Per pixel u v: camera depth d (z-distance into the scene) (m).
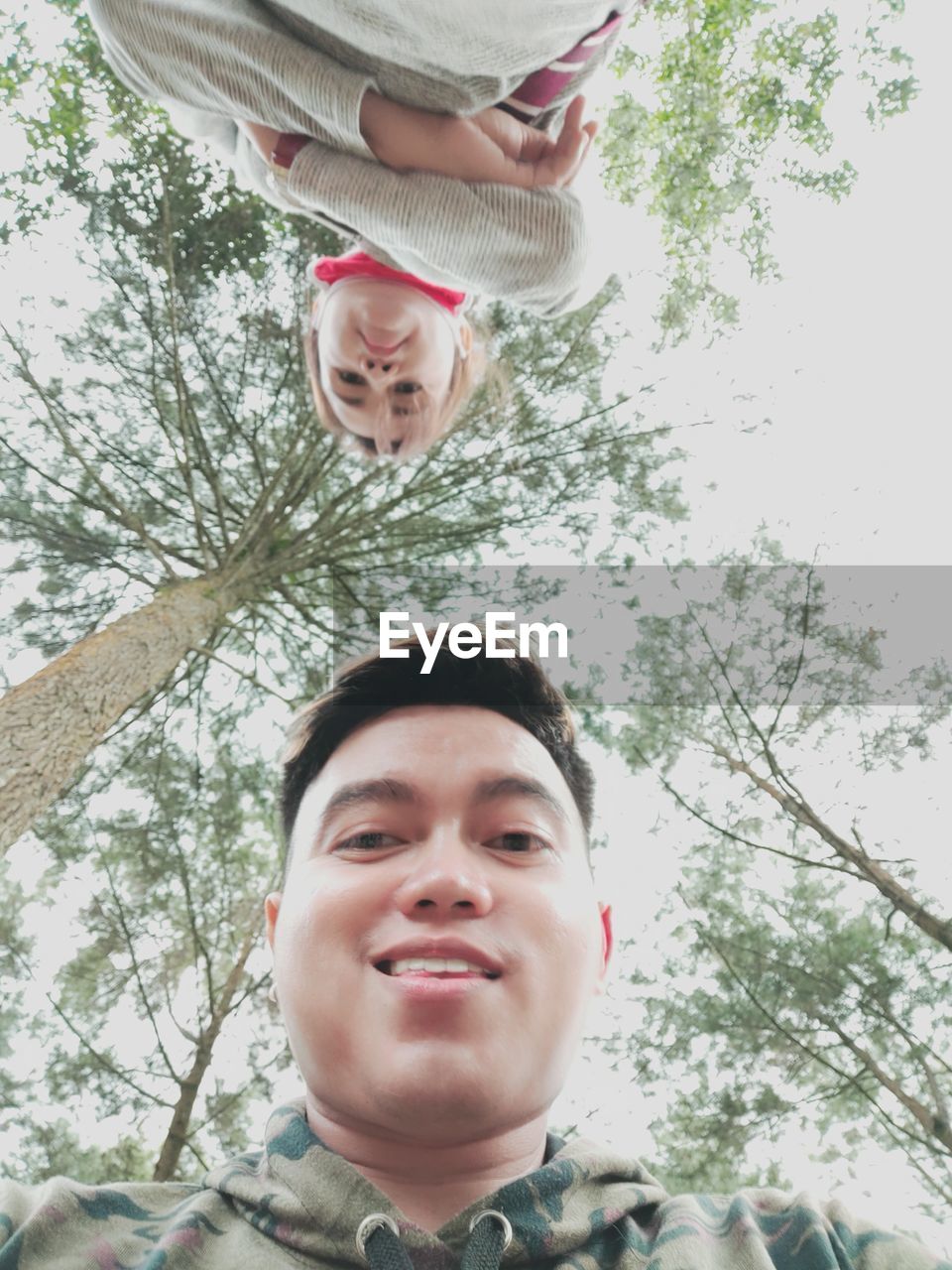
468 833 0.46
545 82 0.59
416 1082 0.40
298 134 0.56
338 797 0.47
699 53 2.47
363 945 0.42
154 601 1.93
